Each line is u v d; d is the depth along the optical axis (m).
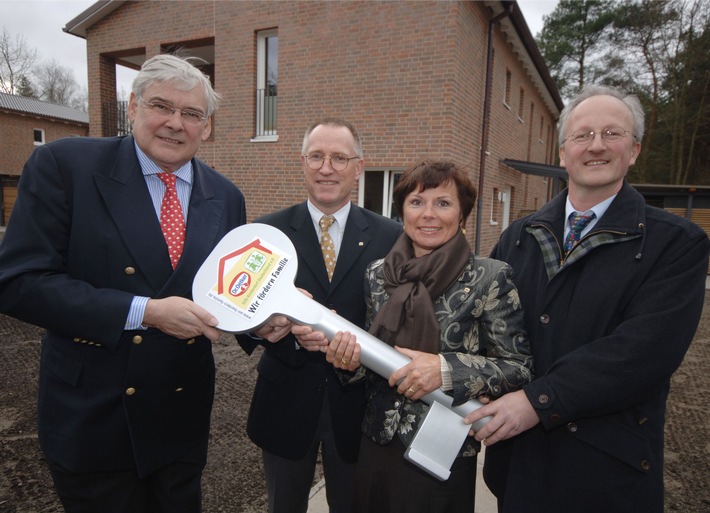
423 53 6.85
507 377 1.36
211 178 1.89
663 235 1.38
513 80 10.78
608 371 1.28
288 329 1.54
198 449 1.86
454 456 1.34
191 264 1.64
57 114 25.52
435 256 1.50
